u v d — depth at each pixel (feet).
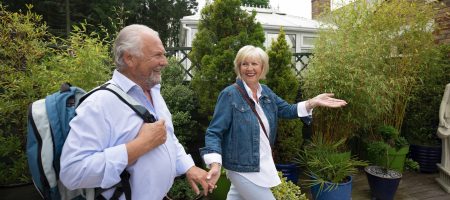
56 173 3.51
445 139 11.37
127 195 3.59
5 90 7.98
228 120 5.83
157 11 67.46
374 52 11.03
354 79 9.97
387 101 10.81
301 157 10.50
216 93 9.95
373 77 10.12
